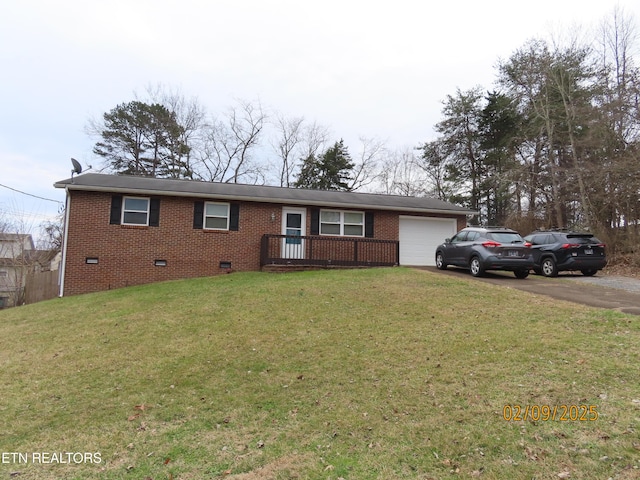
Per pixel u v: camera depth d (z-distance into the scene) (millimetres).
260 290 9961
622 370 4492
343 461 3221
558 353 5125
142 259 14031
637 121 18438
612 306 7664
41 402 4641
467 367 4910
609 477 2781
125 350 6336
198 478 3102
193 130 33156
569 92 22516
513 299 8367
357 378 4867
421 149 34219
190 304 9086
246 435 3740
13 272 28969
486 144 29828
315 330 6793
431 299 8500
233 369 5375
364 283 10273
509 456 3125
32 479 3160
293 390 4664
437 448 3314
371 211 16547
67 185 13320
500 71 26422
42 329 8125
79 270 13484
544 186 24938
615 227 19156
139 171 31562
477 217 31625
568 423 3521
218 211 14984
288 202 15359
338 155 35500
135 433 3859
